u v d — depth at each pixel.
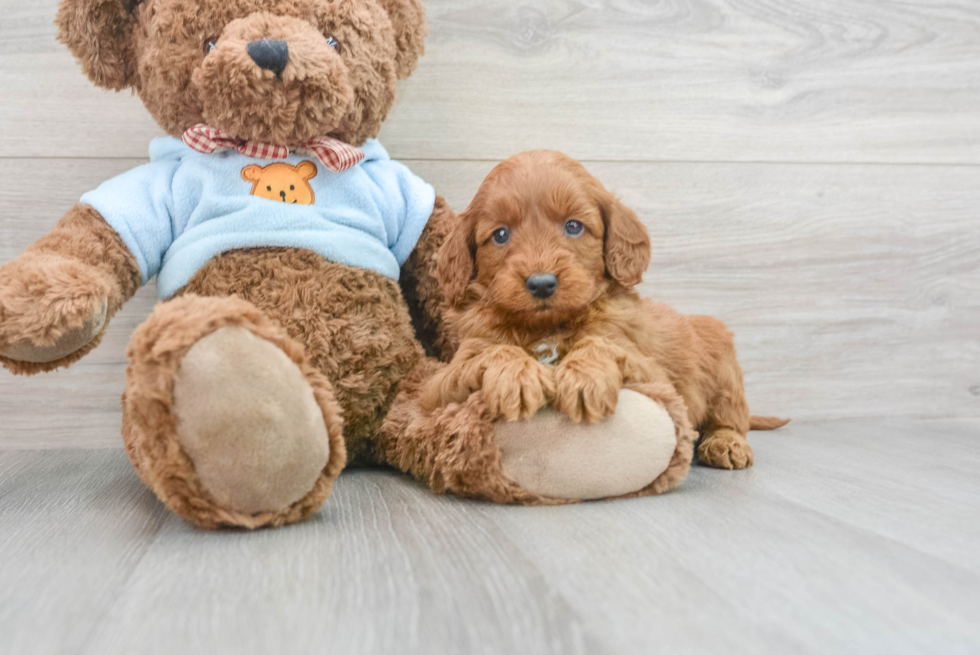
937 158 2.14
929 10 2.11
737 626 0.71
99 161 1.82
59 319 1.19
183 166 1.51
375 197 1.59
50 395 1.84
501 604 0.77
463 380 1.26
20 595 0.83
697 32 2.01
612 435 1.20
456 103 1.93
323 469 1.10
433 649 0.68
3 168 1.78
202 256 1.42
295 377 1.05
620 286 1.42
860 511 1.15
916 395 2.17
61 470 1.56
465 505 1.23
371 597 0.80
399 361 1.52
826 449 1.74
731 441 1.54
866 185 2.12
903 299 2.15
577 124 1.98
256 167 1.48
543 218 1.30
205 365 0.98
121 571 0.90
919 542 0.99
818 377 2.13
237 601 0.80
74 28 1.47
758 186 2.07
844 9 2.07
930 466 1.54
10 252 1.80
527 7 1.94
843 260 2.12
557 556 0.92
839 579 0.84
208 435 1.00
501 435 1.21
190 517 1.06
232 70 1.30
